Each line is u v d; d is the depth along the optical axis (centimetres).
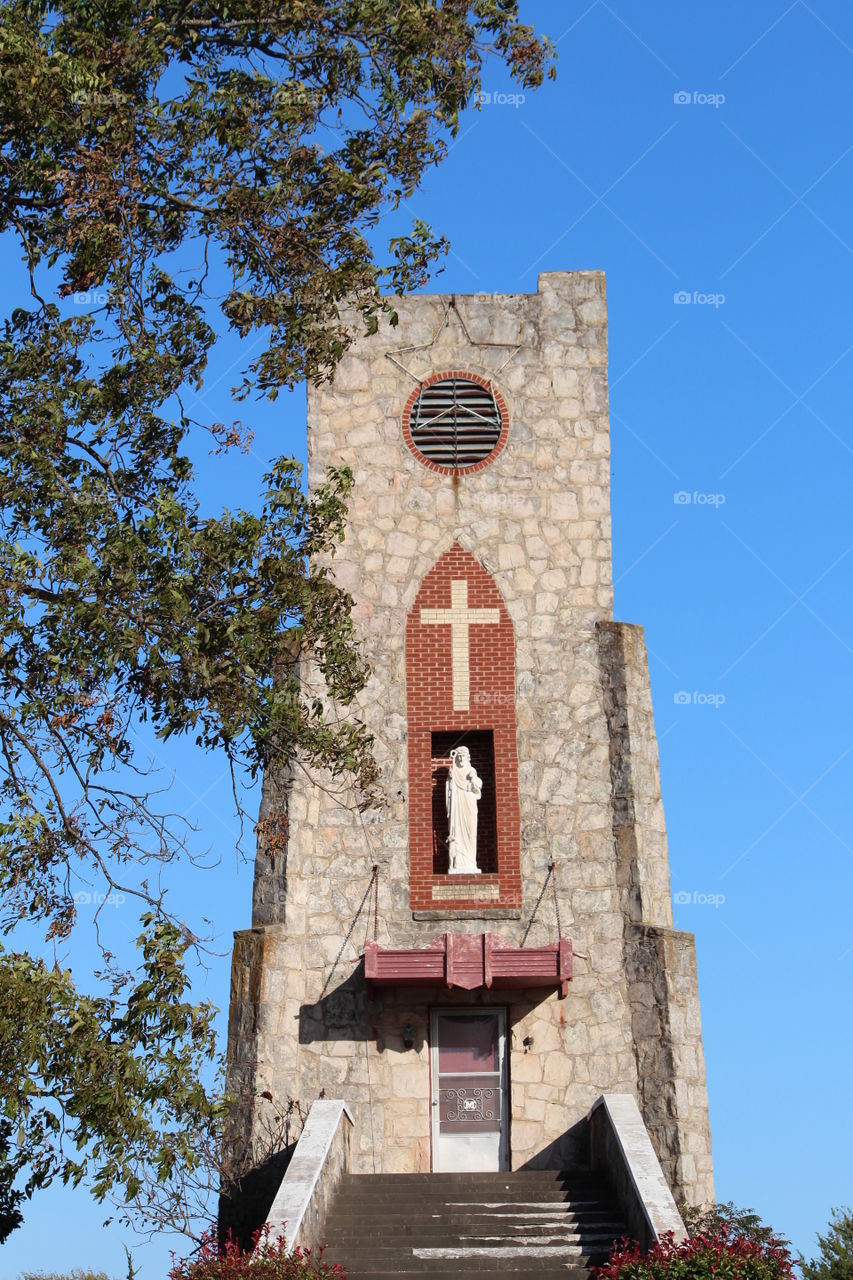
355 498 2941
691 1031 2664
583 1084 2659
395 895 2756
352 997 2709
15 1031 1784
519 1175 2462
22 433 2002
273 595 2100
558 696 2845
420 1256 2164
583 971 2711
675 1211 2114
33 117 1917
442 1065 2702
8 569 1912
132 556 1953
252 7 2088
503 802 2798
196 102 2039
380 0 2103
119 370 2064
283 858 2752
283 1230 2058
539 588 2900
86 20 2044
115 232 1986
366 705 2842
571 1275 2095
